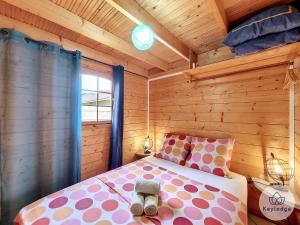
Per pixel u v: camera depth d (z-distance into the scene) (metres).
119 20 1.68
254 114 1.89
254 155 1.88
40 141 1.67
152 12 1.56
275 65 1.75
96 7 1.48
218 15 1.40
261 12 1.51
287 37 1.34
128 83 2.77
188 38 2.04
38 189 1.65
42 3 1.36
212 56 2.34
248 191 1.85
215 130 2.23
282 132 1.69
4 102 1.44
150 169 1.83
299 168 1.42
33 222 0.96
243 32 1.49
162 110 2.92
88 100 2.27
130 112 2.81
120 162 2.46
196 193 1.31
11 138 1.47
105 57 2.36
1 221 1.42
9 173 1.46
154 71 3.06
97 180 1.51
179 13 1.58
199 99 2.41
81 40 1.97
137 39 1.43
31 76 1.60
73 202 1.15
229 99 2.10
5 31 1.44
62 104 1.85
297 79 1.30
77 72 1.91
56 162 1.79
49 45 1.72
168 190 1.36
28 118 1.58
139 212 1.03
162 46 2.23
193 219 1.00
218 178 1.68
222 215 1.04
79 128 1.92
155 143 3.02
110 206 1.11
